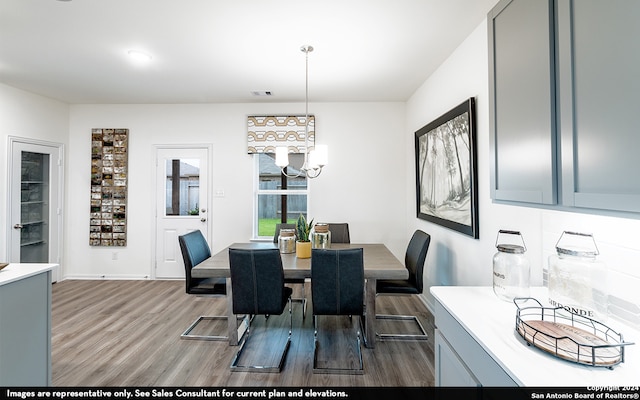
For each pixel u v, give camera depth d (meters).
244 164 4.11
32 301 1.59
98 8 1.97
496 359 0.89
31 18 2.09
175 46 2.49
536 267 1.60
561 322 1.13
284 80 3.25
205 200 4.13
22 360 1.54
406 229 4.06
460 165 2.40
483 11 2.00
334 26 2.19
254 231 4.16
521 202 1.21
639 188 0.73
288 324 2.81
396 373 2.04
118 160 4.13
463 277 2.43
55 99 3.93
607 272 1.16
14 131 3.48
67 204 4.13
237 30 2.24
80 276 4.16
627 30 0.76
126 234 4.14
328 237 2.71
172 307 3.20
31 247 3.73
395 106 4.05
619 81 0.78
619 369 0.83
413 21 2.12
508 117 1.28
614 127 0.79
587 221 1.26
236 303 2.16
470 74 2.28
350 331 2.67
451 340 1.23
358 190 4.08
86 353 2.28
